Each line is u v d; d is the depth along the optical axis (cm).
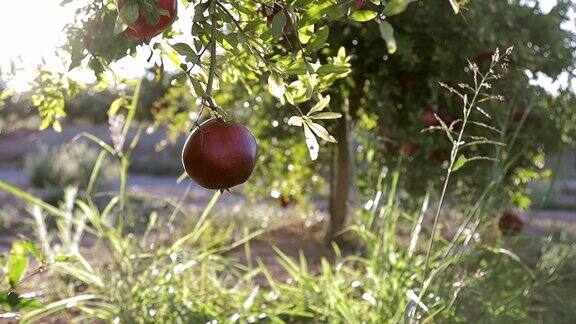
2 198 1091
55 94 225
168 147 2152
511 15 516
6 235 764
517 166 543
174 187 1474
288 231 772
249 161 142
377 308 339
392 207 375
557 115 523
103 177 1149
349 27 488
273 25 148
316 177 757
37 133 2292
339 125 615
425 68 525
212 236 659
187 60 150
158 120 712
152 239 538
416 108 530
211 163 139
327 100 159
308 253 639
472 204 530
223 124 142
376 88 546
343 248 654
